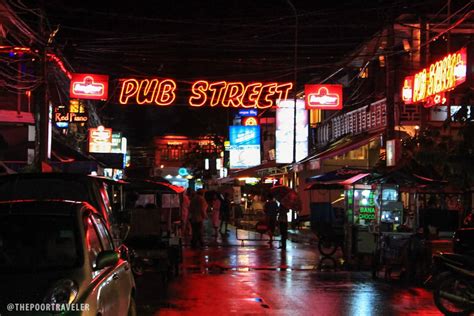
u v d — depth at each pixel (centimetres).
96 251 662
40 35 2025
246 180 4975
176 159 9556
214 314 1035
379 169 1812
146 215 1392
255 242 2606
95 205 1027
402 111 2592
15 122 2442
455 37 2478
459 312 1048
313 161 2923
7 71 2422
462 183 1473
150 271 1369
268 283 1405
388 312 1073
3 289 541
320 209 1995
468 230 1235
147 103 2597
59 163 2439
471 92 1404
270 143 5297
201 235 2328
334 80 3853
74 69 2966
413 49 2139
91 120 5000
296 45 2625
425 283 1353
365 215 1791
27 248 618
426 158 1570
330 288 1343
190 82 2650
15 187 1028
